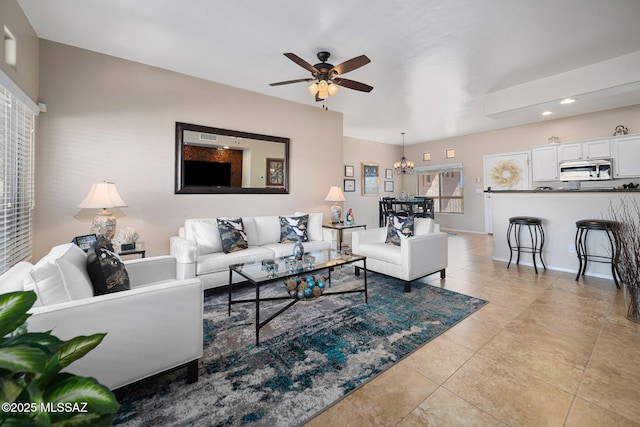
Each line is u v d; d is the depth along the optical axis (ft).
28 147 8.50
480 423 4.41
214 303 9.25
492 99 14.42
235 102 13.38
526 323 7.78
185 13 8.02
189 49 9.99
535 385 5.27
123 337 4.51
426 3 7.66
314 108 16.44
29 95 8.48
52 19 8.32
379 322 7.84
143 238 11.21
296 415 4.57
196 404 4.77
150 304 4.75
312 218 13.64
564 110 17.97
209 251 10.66
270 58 10.62
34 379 2.10
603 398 4.91
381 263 11.17
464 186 25.64
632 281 7.97
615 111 17.60
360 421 4.46
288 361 6.02
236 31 8.91
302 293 8.07
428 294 10.05
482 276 12.28
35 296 2.48
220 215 13.05
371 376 5.53
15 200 7.43
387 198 26.40
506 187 22.79
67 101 9.70
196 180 12.34
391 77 12.44
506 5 7.77
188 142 12.10
